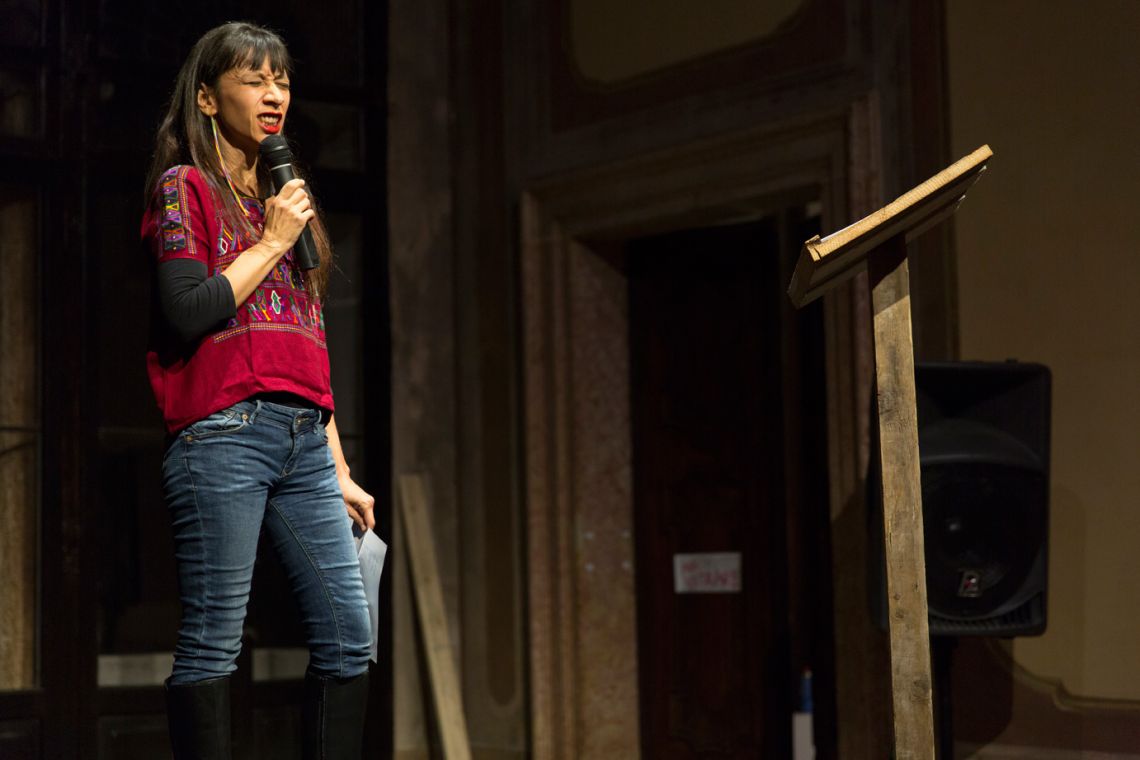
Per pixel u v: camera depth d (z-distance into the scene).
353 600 5.08
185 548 4.84
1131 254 8.83
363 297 12.36
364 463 12.30
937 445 8.16
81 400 10.55
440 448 12.70
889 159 9.95
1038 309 9.23
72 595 10.37
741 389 11.59
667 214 11.25
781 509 11.29
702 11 11.09
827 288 5.62
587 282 12.05
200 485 4.79
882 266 5.48
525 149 12.35
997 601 8.20
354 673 5.07
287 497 5.02
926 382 8.30
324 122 12.23
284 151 5.09
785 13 10.58
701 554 11.73
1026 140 9.32
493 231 12.57
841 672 9.91
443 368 12.77
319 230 5.35
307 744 5.04
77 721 10.31
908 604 5.32
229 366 4.85
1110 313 8.91
